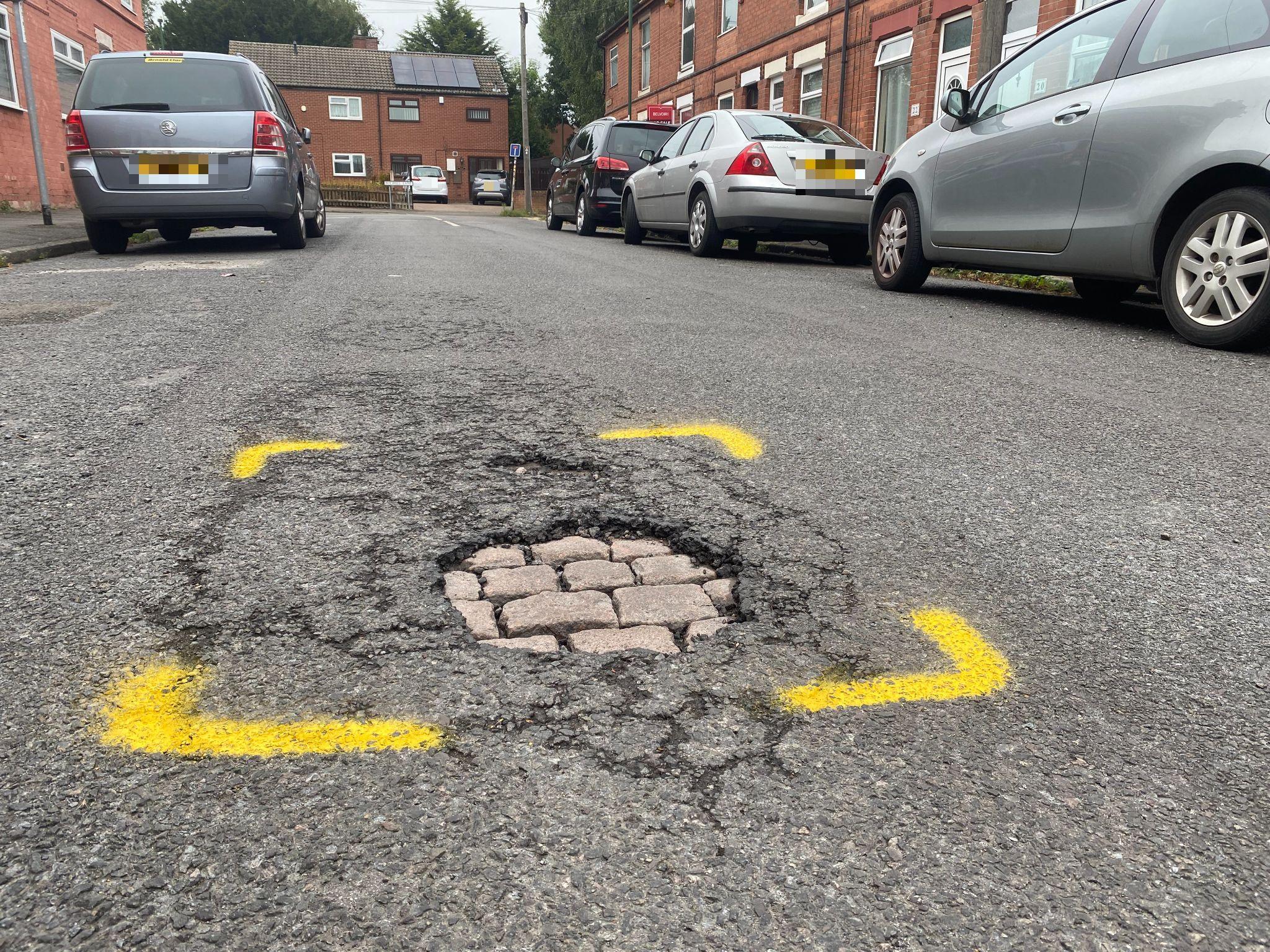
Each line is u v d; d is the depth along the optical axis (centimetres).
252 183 831
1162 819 132
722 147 981
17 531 218
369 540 216
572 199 1474
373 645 170
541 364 397
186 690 156
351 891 116
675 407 334
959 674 166
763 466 271
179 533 218
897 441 299
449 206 4375
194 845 123
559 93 5866
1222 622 187
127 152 809
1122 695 161
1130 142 487
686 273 788
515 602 188
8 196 1512
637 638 176
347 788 134
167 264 764
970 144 606
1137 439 306
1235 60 445
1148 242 485
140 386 352
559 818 129
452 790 134
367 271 722
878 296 659
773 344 453
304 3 5547
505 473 262
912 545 220
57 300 553
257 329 466
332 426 305
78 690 156
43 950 107
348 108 4684
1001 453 289
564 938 110
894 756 143
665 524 228
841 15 1532
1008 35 1150
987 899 117
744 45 1967
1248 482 267
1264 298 426
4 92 1521
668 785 136
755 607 188
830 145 951
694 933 111
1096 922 114
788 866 122
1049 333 501
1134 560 215
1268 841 129
